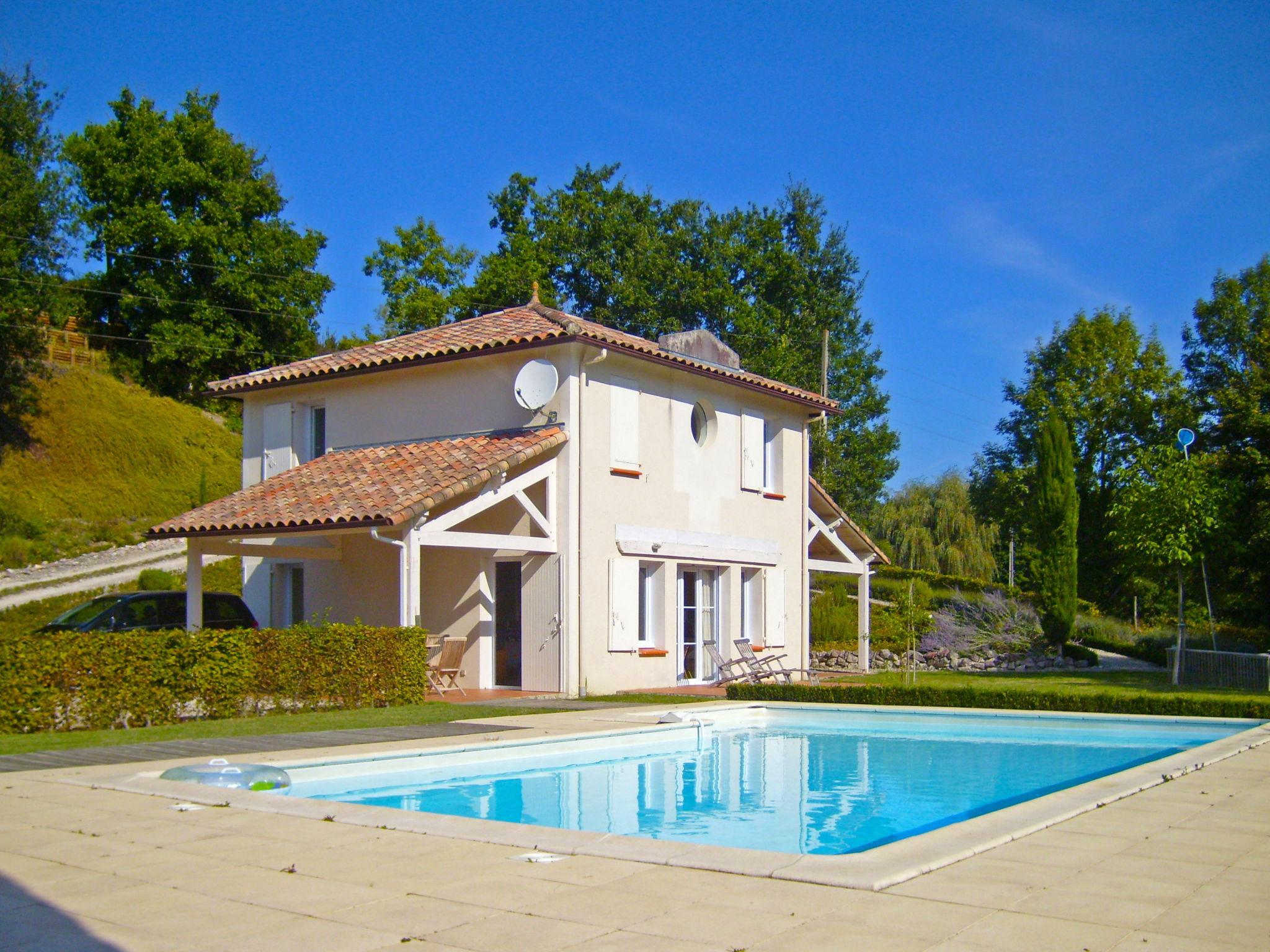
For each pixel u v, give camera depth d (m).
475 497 17.28
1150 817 7.38
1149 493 22.83
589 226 45.62
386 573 19.80
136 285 51.00
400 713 14.40
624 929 4.83
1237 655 20.67
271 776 9.34
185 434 47.72
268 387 21.98
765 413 23.86
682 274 44.44
